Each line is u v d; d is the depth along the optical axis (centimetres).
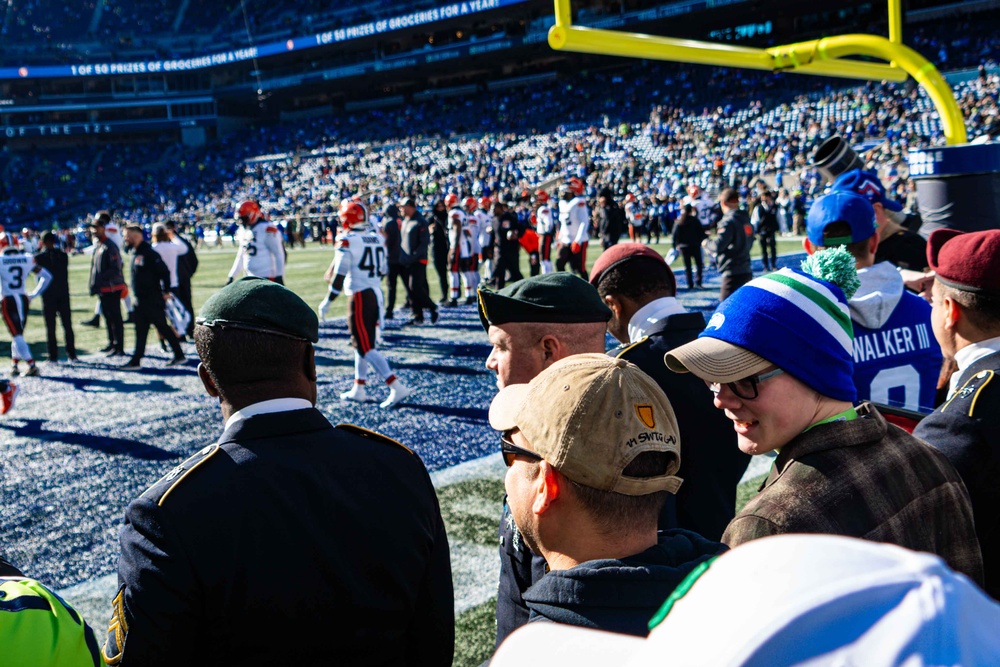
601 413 118
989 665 42
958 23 3403
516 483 129
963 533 140
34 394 788
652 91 4119
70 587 375
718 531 224
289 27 5244
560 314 216
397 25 4559
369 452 164
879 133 2877
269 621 144
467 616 333
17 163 5475
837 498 129
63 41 5566
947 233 221
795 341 137
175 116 5712
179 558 139
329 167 4784
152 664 138
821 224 245
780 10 3534
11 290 865
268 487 148
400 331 1062
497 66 4997
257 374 158
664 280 248
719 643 46
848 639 42
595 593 114
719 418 226
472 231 1319
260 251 930
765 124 3331
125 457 572
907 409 223
